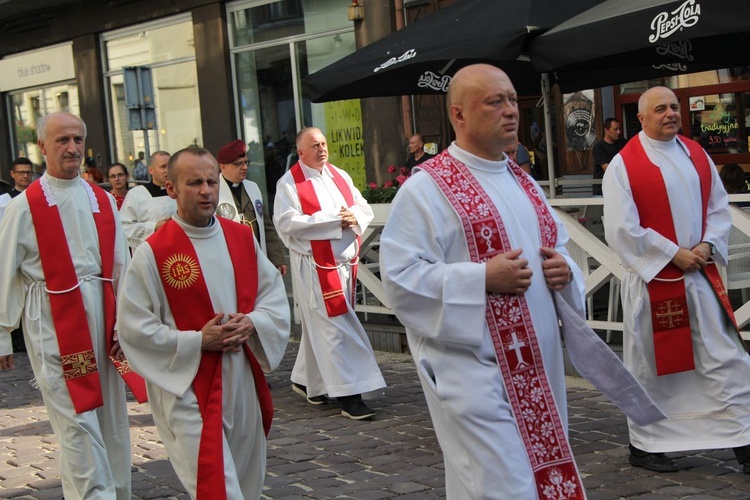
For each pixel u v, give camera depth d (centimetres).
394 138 1415
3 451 670
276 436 654
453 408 350
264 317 424
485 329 353
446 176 362
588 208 805
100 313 510
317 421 689
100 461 493
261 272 435
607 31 620
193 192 413
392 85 823
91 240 511
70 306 499
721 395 515
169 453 418
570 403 682
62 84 1994
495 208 360
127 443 519
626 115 1233
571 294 371
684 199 522
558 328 369
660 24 593
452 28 741
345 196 732
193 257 417
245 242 433
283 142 1603
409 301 352
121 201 1038
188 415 407
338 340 694
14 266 498
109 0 1816
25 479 596
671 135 524
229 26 1648
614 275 735
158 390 415
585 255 758
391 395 754
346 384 689
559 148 1292
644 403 375
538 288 362
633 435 533
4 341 503
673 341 522
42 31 1984
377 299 970
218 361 413
